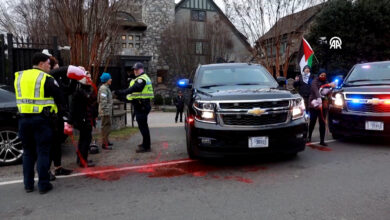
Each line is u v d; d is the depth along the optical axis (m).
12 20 17.31
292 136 4.51
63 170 4.59
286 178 4.11
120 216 3.08
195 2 25.84
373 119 5.75
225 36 23.62
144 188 3.91
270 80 5.84
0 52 7.52
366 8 15.16
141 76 5.72
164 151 6.05
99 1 6.89
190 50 23.97
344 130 6.29
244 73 5.99
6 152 5.16
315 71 16.55
